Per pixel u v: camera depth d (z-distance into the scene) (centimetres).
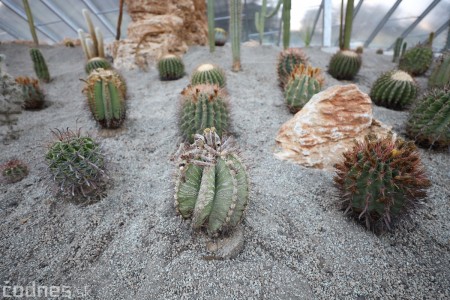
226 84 377
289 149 234
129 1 550
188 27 636
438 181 209
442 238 163
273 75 436
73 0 776
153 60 516
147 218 179
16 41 789
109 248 161
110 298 136
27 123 318
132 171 229
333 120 227
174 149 255
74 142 179
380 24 866
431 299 132
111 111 267
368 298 133
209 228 148
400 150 138
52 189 201
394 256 152
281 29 1048
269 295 134
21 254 161
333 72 429
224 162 130
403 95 313
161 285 140
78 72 528
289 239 161
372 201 149
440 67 362
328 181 208
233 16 405
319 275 142
